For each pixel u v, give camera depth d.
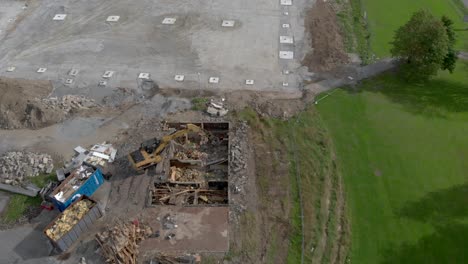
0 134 33.56
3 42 41.97
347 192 30.97
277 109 35.75
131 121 34.72
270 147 33.06
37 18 44.69
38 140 33.12
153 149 31.67
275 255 27.12
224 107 35.62
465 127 35.16
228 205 29.28
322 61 40.22
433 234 28.62
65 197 28.30
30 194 29.77
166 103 36.12
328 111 36.03
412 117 35.88
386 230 28.92
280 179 31.03
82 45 41.59
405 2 47.81
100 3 46.38
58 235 26.53
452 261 27.33
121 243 26.42
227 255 26.81
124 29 43.16
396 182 31.48
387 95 37.56
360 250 28.00
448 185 31.25
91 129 34.03
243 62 39.88
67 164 31.58
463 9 47.09
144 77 38.41
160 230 27.95
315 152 32.94
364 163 32.62
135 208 29.11
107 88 37.47
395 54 38.34
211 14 44.97
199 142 33.56
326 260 27.36
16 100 34.75
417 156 33.09
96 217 28.30
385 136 34.41
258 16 44.91
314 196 30.23
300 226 28.56
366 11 46.41
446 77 39.41
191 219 28.56
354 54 41.34
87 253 26.80
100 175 29.98
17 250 27.11
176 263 26.14
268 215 29.02
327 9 46.19
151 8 45.69
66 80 38.12
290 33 42.97
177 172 31.53
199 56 40.41
